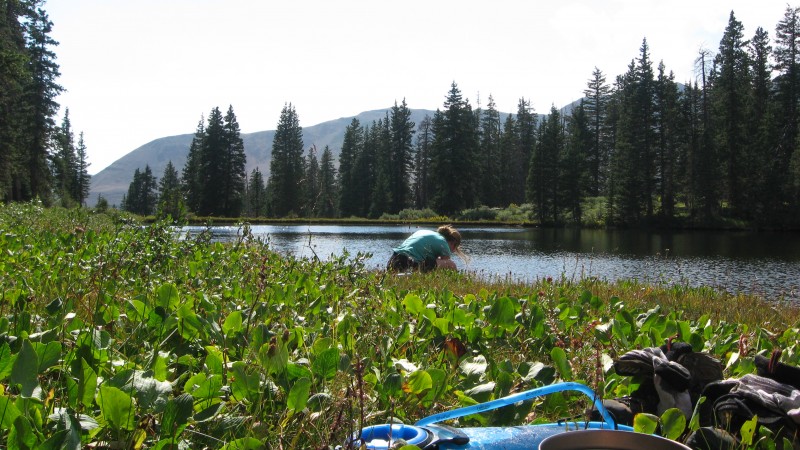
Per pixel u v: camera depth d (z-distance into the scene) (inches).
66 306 153.5
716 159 2731.3
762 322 301.3
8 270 227.6
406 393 106.3
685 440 92.8
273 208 3590.1
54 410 91.0
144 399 88.9
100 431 82.6
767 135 2662.4
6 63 1663.4
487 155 4133.9
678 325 167.8
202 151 3673.7
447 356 141.0
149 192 5999.0
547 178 3147.1
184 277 240.8
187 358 120.1
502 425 104.5
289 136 3627.0
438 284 384.2
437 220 3137.3
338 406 89.4
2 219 544.4
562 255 1149.7
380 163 4079.7
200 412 90.6
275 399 104.7
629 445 63.3
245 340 130.9
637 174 2832.2
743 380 94.1
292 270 290.0
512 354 164.1
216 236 1002.1
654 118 2910.9
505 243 1542.8
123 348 128.9
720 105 2810.0
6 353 96.3
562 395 118.5
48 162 2765.7
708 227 2706.7
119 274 210.8
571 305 266.5
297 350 133.0
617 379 127.9
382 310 194.1
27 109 2256.4
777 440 86.0
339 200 4141.2
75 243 308.0
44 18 2490.2
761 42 2859.3
